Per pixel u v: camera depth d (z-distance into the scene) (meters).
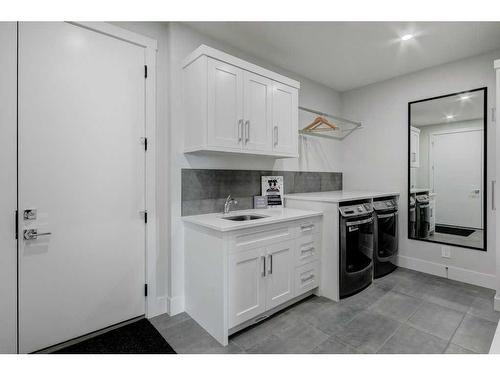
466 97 2.94
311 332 2.01
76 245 1.89
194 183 2.42
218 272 1.90
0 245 1.62
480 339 1.91
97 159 1.96
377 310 2.34
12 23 1.64
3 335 1.64
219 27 2.37
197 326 2.11
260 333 2.00
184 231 2.34
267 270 2.14
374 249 3.08
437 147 3.15
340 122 4.09
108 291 2.04
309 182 3.56
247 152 2.31
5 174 1.62
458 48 2.73
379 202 3.17
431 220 3.22
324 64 3.12
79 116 1.88
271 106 2.51
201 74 2.05
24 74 1.67
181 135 2.32
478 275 2.87
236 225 1.91
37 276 1.74
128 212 2.12
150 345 1.85
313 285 2.58
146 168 2.20
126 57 2.08
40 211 1.74
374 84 3.73
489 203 2.80
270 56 2.92
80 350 1.79
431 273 3.22
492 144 2.77
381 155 3.68
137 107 2.14
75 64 1.86
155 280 2.26
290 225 2.33
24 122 1.68
